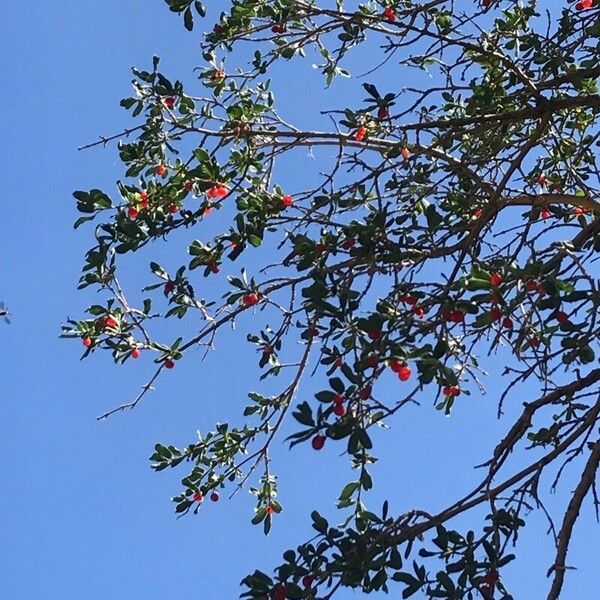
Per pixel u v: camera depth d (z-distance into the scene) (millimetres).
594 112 6082
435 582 4188
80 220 5672
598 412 4520
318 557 4195
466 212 5777
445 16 6137
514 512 4477
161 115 6062
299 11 6176
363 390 4000
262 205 5508
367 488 4512
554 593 4102
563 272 4309
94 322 5836
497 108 5754
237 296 5457
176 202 5832
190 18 5754
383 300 4344
